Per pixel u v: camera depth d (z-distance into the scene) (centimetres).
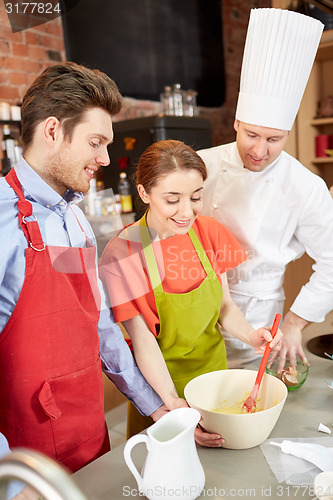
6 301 94
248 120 132
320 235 153
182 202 112
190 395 101
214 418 91
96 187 304
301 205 151
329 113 312
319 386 120
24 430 99
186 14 390
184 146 113
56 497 42
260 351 124
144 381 118
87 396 105
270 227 153
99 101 93
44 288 96
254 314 158
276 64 125
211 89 427
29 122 94
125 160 302
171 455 77
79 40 324
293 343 138
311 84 316
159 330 123
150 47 363
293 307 150
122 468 91
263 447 94
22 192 96
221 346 133
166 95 367
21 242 94
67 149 93
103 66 332
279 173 149
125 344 118
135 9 349
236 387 109
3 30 294
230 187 152
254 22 128
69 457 104
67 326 100
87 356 105
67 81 91
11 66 302
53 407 98
